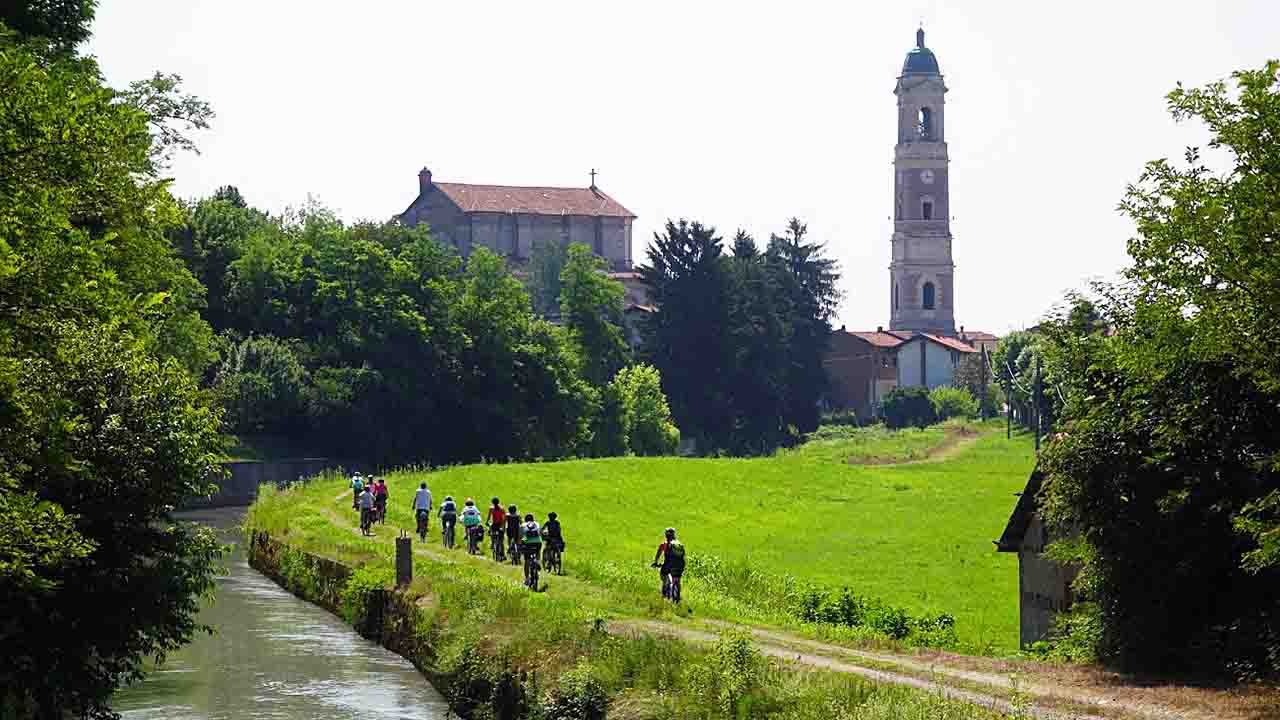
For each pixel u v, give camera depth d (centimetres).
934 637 5791
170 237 16312
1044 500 4791
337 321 16450
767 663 3894
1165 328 3753
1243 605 4331
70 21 5725
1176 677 4141
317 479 11825
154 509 4122
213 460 4372
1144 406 4381
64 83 3619
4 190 2956
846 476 12781
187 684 5156
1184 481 4281
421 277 17425
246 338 16300
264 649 5869
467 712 4694
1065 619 4778
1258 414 4256
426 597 5750
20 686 3738
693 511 10719
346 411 15662
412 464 16212
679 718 3744
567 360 17925
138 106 6925
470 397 16938
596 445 18875
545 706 4153
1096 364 4525
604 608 5475
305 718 4638
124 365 4094
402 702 4891
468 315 17225
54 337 3219
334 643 6025
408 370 16425
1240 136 3378
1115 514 4428
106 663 4088
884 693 3519
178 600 4194
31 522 2936
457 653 4897
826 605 6184
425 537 7919
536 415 17488
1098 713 3491
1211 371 4219
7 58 3084
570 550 8394
